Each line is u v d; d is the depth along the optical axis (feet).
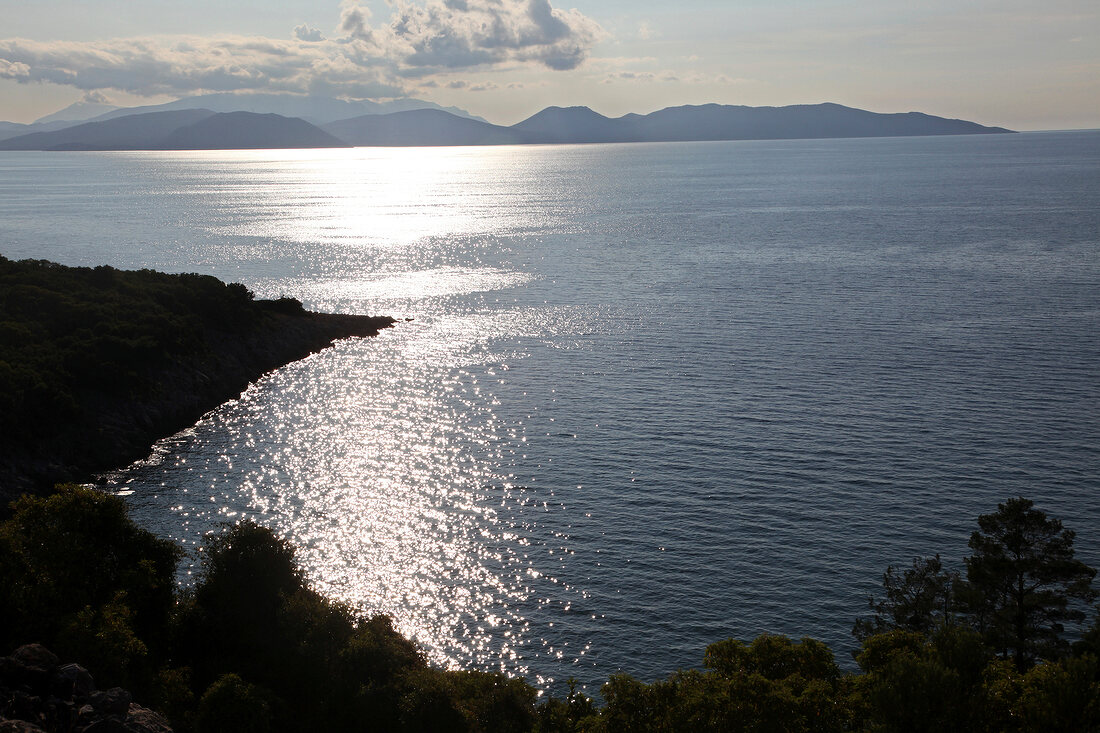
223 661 135.44
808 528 224.74
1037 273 540.11
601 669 175.32
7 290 372.58
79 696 84.69
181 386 346.13
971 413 302.45
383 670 133.08
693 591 199.52
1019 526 141.18
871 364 365.81
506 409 331.36
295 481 272.72
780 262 630.74
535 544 224.74
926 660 109.81
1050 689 102.99
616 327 452.76
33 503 140.56
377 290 568.82
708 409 318.65
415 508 249.14
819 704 105.19
